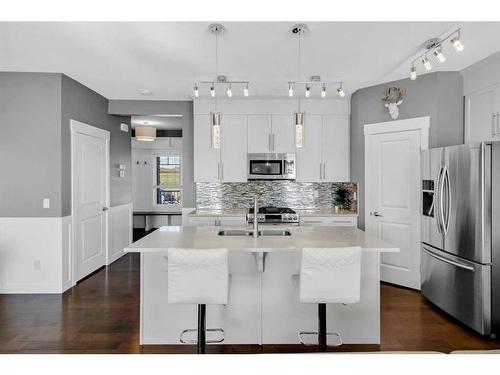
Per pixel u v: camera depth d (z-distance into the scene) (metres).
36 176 3.87
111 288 4.07
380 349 2.67
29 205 3.87
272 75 3.95
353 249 2.17
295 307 2.74
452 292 3.15
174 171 8.57
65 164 4.00
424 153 3.65
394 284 4.21
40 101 3.87
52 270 3.89
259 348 2.69
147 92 4.72
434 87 3.86
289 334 2.75
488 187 2.79
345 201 5.16
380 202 4.36
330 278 2.17
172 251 2.16
